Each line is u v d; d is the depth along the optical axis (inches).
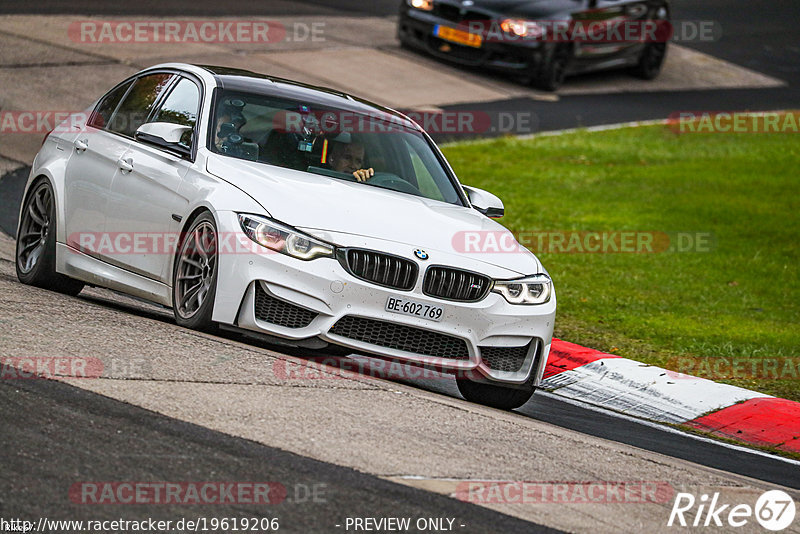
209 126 1021.8
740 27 4426.7
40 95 2268.7
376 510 597.9
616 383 1210.0
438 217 997.8
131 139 1095.0
